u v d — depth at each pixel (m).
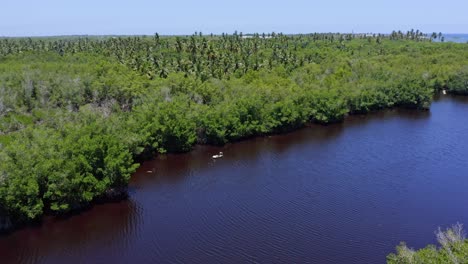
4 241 47.16
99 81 92.25
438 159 71.00
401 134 87.50
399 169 66.56
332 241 45.38
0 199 47.28
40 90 85.62
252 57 139.75
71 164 52.47
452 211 51.81
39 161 51.75
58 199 52.12
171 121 76.69
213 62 125.69
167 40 169.38
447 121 98.75
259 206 54.34
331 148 79.12
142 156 74.12
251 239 46.25
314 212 52.12
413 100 113.25
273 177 64.56
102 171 55.88
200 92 93.19
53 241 47.09
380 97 112.75
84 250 45.25
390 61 148.62
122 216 52.69
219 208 54.12
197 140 82.75
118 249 45.25
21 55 132.75
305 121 96.56
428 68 142.00
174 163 72.50
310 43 192.62
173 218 51.75
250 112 87.88
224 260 42.44
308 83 111.31
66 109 81.88
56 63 115.62
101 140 57.00
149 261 42.84
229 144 83.75
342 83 114.75
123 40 174.00
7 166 48.59
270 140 86.25
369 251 43.28
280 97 95.50
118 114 79.56
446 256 29.06
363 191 58.25
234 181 63.38
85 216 52.75
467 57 158.25
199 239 46.66
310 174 65.38
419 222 49.09
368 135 87.44
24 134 60.91
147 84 95.44
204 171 68.31
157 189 60.94
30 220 50.56
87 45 168.88
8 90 82.88
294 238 46.19
